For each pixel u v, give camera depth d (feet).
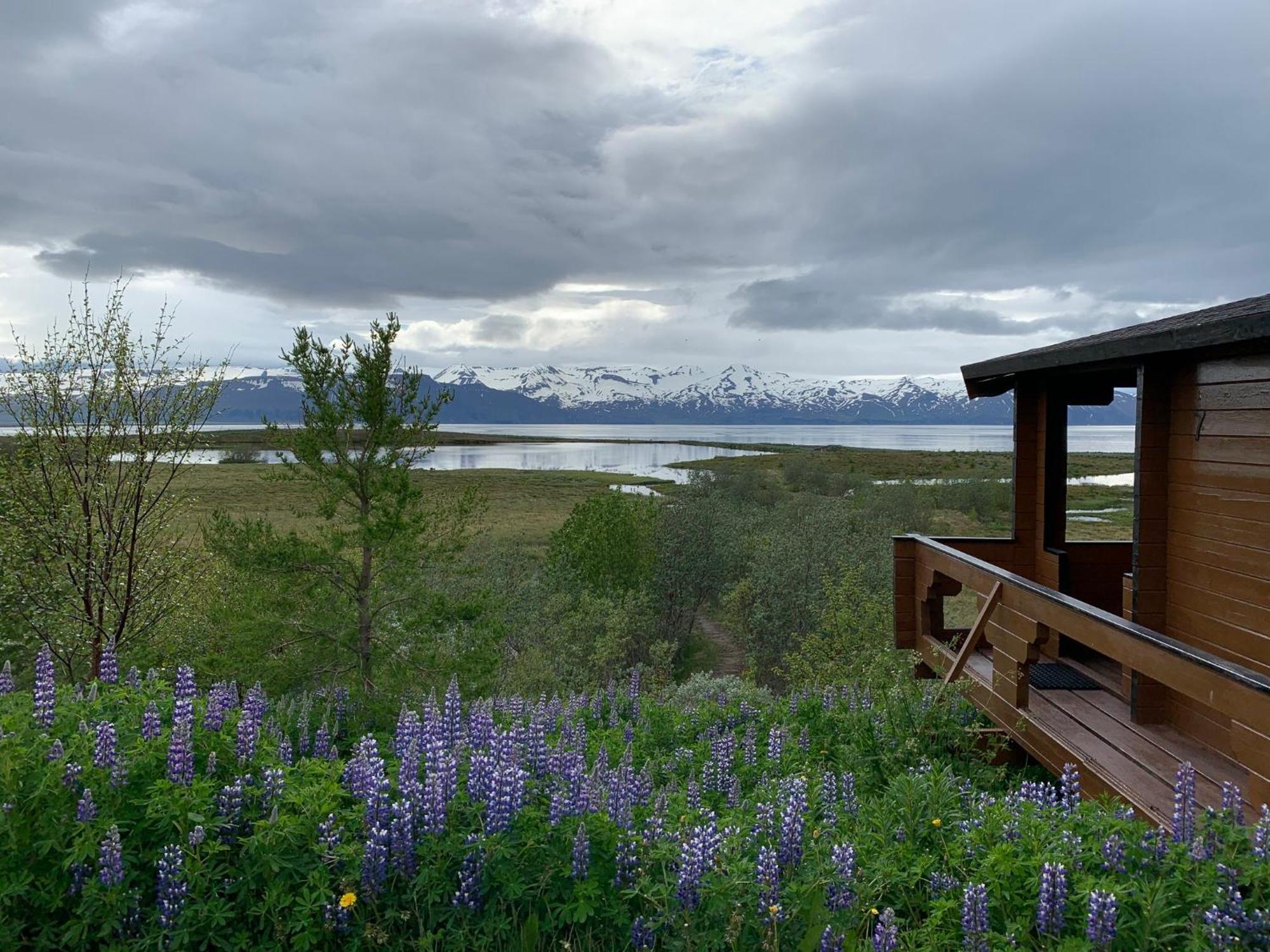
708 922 12.14
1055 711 22.61
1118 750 19.48
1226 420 19.02
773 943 11.41
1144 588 21.35
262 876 12.04
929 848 15.10
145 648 37.17
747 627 95.09
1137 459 21.43
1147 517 21.38
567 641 81.05
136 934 11.19
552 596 87.56
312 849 12.15
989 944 11.31
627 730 25.91
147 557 44.62
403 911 12.17
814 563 92.32
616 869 12.94
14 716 14.07
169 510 44.86
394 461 35.42
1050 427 29.76
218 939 11.09
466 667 34.53
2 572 41.70
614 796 14.39
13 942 10.79
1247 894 12.46
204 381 45.16
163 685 17.15
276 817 12.16
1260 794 13.48
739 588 94.53
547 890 12.71
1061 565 28.91
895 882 13.64
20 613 42.52
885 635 62.75
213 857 11.93
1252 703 13.57
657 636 103.24
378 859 12.07
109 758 12.73
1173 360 21.01
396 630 35.32
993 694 24.11
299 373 34.14
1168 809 15.96
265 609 34.04
